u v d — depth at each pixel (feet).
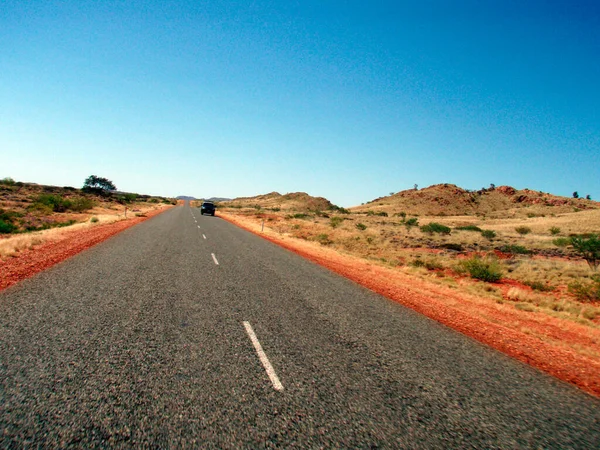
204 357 13.94
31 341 14.32
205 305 21.12
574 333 24.02
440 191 561.84
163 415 9.91
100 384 11.34
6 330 15.30
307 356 14.89
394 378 13.55
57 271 28.04
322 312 21.74
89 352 13.65
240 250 47.91
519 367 15.98
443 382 13.60
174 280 27.17
